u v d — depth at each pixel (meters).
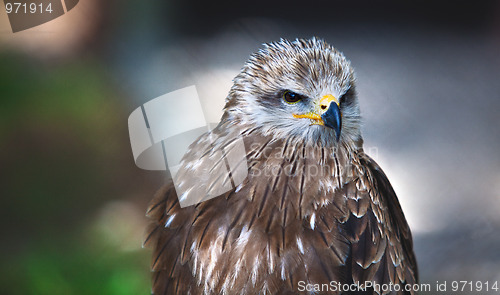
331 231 2.93
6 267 3.12
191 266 2.93
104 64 3.98
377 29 5.55
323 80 2.95
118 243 3.14
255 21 5.26
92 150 3.30
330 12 5.81
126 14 4.56
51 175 3.24
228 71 4.14
